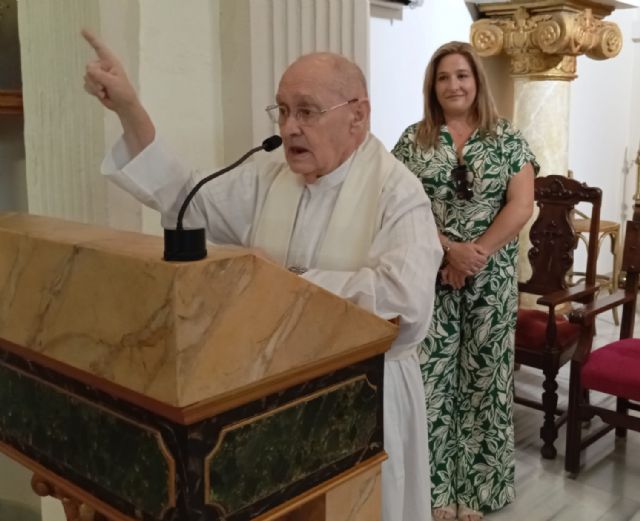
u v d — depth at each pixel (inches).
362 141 65.6
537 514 113.7
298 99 59.6
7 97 90.0
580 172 244.8
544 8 176.2
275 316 37.8
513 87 203.9
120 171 64.2
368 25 80.6
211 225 70.5
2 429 50.1
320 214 65.5
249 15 83.0
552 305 125.3
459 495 112.3
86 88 60.9
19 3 83.2
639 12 263.4
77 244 39.4
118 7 76.4
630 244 135.3
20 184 99.3
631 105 269.9
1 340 46.6
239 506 38.4
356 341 43.3
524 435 142.3
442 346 105.9
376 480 47.7
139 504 38.9
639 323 219.3
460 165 105.6
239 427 37.8
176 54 83.4
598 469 129.3
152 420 37.1
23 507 102.6
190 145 86.0
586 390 129.4
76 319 39.5
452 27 178.5
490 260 105.0
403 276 55.7
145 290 34.7
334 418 43.8
